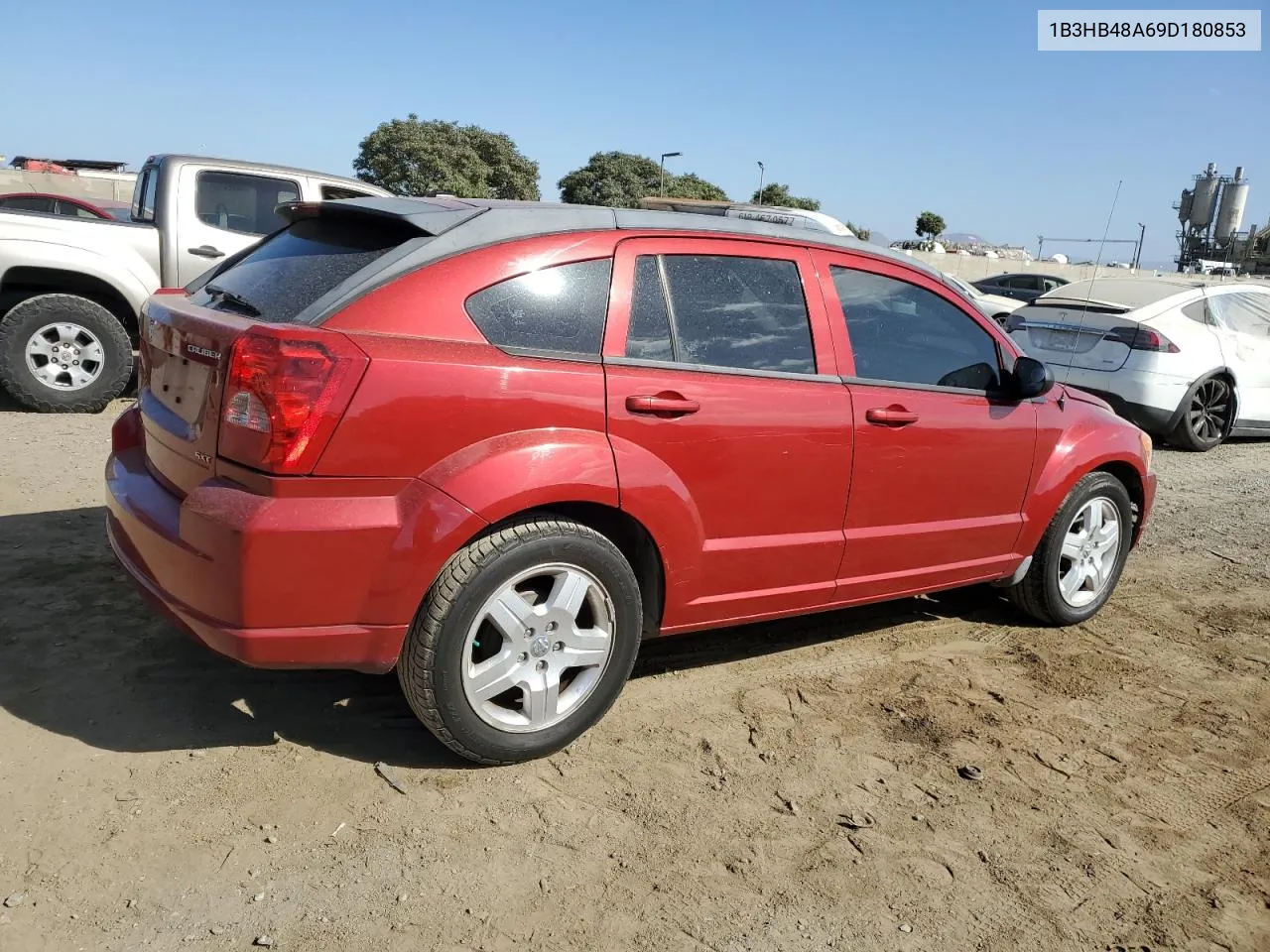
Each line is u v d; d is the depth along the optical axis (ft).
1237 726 12.60
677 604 11.07
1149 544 20.67
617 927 8.15
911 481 12.69
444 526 9.07
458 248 9.75
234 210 26.23
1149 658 14.64
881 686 13.03
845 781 10.61
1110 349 30.37
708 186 173.68
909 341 12.94
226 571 8.69
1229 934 8.70
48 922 7.61
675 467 10.55
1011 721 12.31
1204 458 30.71
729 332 11.25
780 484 11.43
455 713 9.61
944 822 10.02
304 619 8.90
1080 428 14.97
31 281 23.71
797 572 11.94
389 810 9.37
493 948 7.80
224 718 10.69
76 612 12.75
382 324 9.17
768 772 10.67
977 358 13.73
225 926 7.77
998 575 14.44
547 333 9.98
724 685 12.69
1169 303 30.89
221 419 8.89
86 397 24.02
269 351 8.59
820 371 11.90
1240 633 15.93
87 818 8.84
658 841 9.31
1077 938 8.53
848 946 8.19
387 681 11.84
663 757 10.78
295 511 8.68
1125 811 10.47
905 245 110.52
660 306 10.78
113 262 24.22
